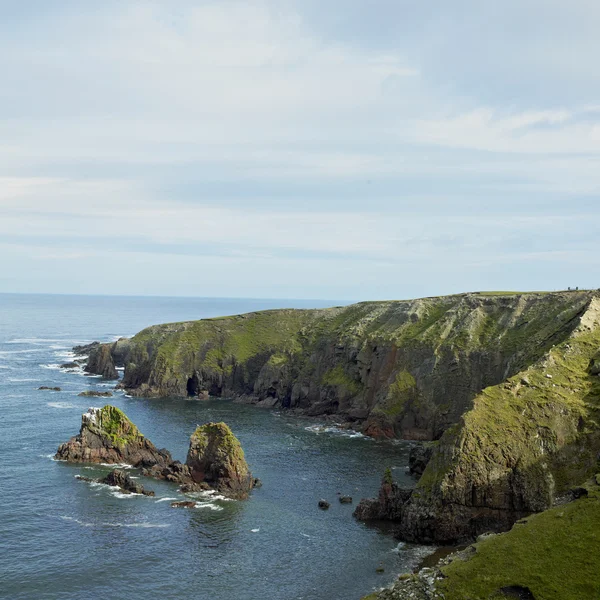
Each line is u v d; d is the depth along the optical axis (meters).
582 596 51.62
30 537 76.25
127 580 66.25
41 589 63.62
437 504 77.50
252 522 84.12
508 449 79.25
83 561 70.38
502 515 76.69
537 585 53.62
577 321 117.38
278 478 105.50
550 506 72.94
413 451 111.06
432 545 76.88
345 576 68.25
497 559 58.50
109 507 87.88
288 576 68.19
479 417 83.00
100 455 110.81
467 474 77.62
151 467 107.00
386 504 86.88
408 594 55.59
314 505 91.81
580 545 57.91
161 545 75.56
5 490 93.06
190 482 100.06
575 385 90.75
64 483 97.56
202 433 104.19
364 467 113.19
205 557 72.62
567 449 80.75
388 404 143.75
